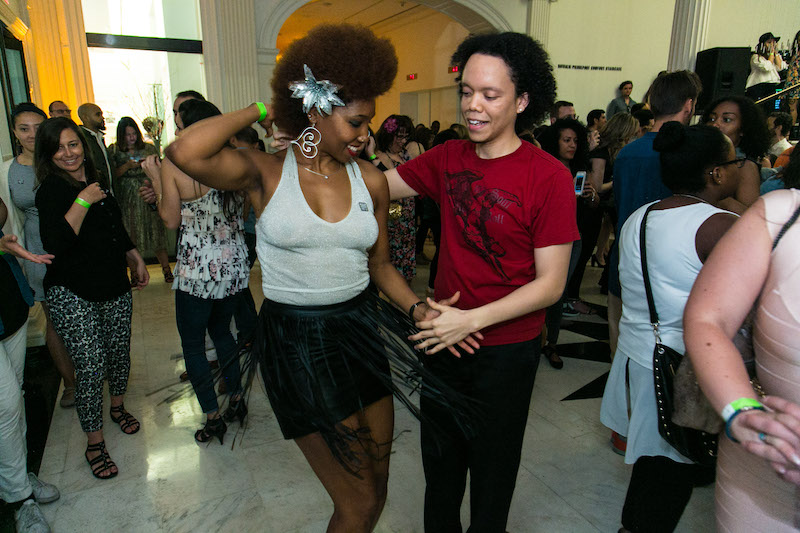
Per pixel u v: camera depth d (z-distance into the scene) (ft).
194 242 7.40
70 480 7.18
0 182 8.25
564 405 9.25
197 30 19.97
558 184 4.18
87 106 14.29
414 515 6.54
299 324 4.28
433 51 35.50
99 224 7.14
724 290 3.00
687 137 4.96
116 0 18.70
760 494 3.16
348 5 34.06
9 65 13.26
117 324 7.79
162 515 6.53
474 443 4.75
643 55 29.32
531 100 4.35
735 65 24.80
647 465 5.06
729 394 2.68
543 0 26.11
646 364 4.98
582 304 14.16
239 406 6.07
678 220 4.75
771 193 3.15
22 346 6.56
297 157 4.20
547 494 6.93
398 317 4.94
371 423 4.62
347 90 3.91
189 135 3.64
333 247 4.17
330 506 6.72
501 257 4.50
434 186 5.06
